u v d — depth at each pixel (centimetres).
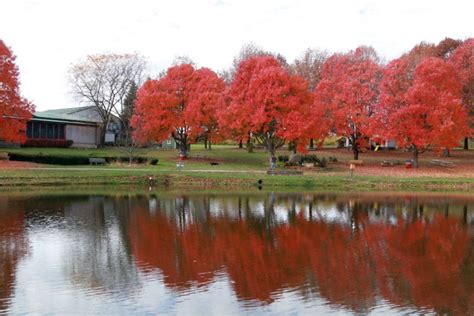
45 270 1593
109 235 2100
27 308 1277
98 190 3662
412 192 3750
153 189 3791
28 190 3594
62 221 2403
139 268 1622
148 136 5225
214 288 1436
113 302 1321
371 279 1527
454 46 6712
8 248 1866
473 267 1669
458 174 4491
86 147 6512
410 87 4681
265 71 4316
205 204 3006
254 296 1370
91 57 6812
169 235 2114
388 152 6231
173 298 1352
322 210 2819
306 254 1817
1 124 4272
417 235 2166
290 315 1245
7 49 4241
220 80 5412
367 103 4997
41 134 6088
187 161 5266
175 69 5397
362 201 3200
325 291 1415
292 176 4181
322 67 6438
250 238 2075
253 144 6719
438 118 4444
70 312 1250
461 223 2453
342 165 5009
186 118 5066
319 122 4512
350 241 2038
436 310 1280
